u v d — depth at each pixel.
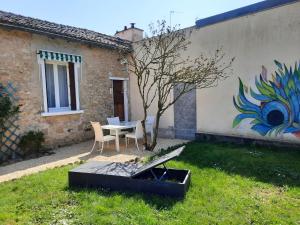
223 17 8.47
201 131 9.50
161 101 8.26
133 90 11.73
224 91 8.75
